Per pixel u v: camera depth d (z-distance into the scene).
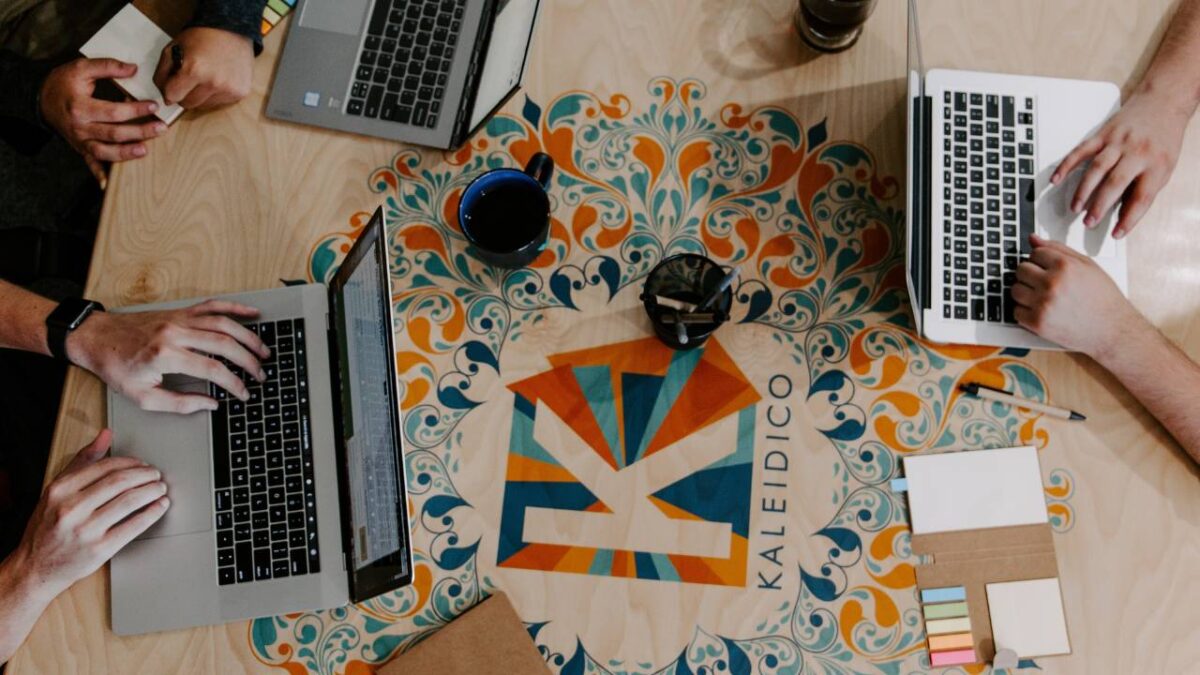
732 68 1.21
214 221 1.16
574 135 1.19
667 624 1.05
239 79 1.16
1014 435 1.09
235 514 1.06
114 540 1.02
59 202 1.74
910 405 1.10
